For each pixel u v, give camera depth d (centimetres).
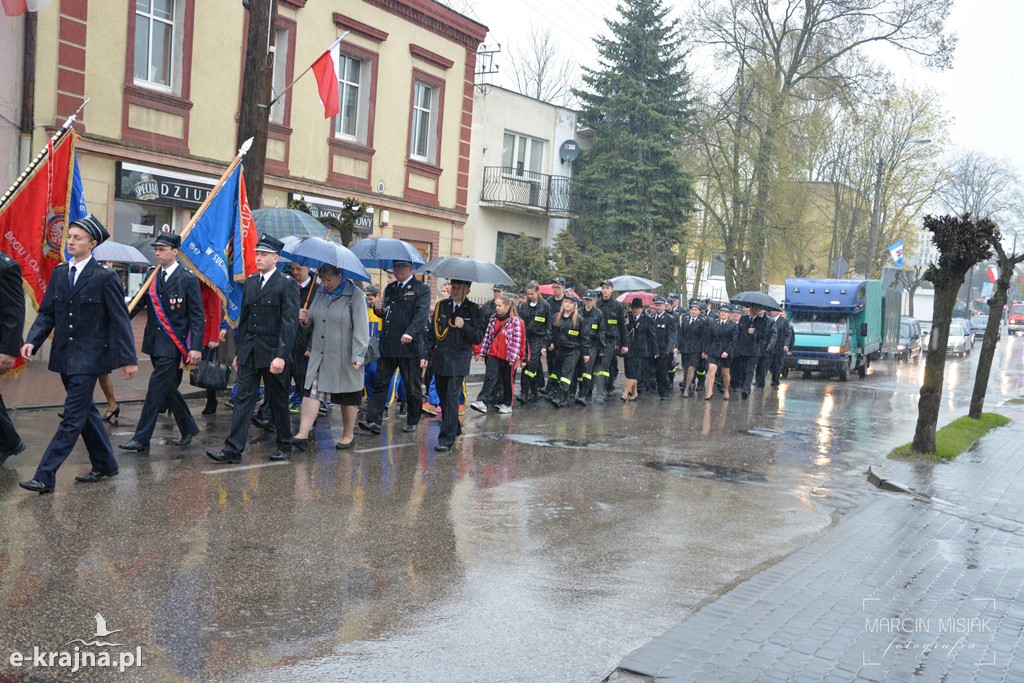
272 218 1279
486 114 3178
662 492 927
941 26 3562
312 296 1093
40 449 904
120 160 1669
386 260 1300
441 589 584
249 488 807
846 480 1086
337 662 464
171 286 937
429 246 2505
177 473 842
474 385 1841
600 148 3588
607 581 623
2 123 1480
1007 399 2416
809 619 571
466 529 729
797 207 3947
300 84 2038
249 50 1376
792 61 3794
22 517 665
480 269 1100
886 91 3803
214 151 1853
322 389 1003
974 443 1439
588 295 1750
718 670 479
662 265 3644
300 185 2050
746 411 1784
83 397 745
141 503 727
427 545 677
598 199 3550
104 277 746
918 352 4272
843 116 4247
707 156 3906
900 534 820
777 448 1308
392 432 1184
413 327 1113
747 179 3822
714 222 4044
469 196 3098
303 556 628
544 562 657
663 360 1884
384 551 654
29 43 1515
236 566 597
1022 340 6906
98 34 1623
